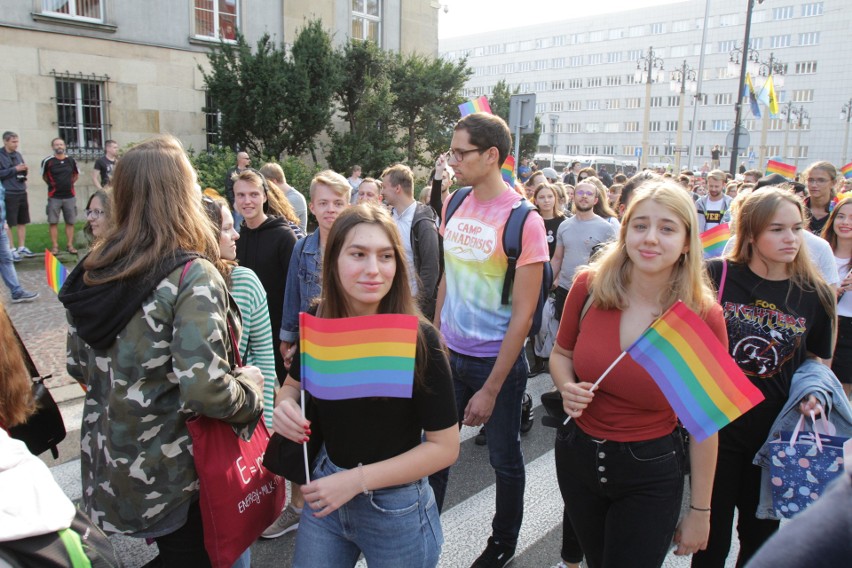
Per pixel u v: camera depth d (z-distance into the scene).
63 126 13.95
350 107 16.84
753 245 2.63
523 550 3.23
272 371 2.92
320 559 1.92
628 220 2.14
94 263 1.92
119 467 1.94
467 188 3.15
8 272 7.60
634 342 2.07
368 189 5.71
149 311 1.88
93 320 1.90
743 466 2.63
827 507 0.92
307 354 1.88
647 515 2.13
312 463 2.01
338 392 1.83
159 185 1.95
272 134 14.40
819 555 0.88
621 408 2.15
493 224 2.85
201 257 2.00
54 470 3.90
